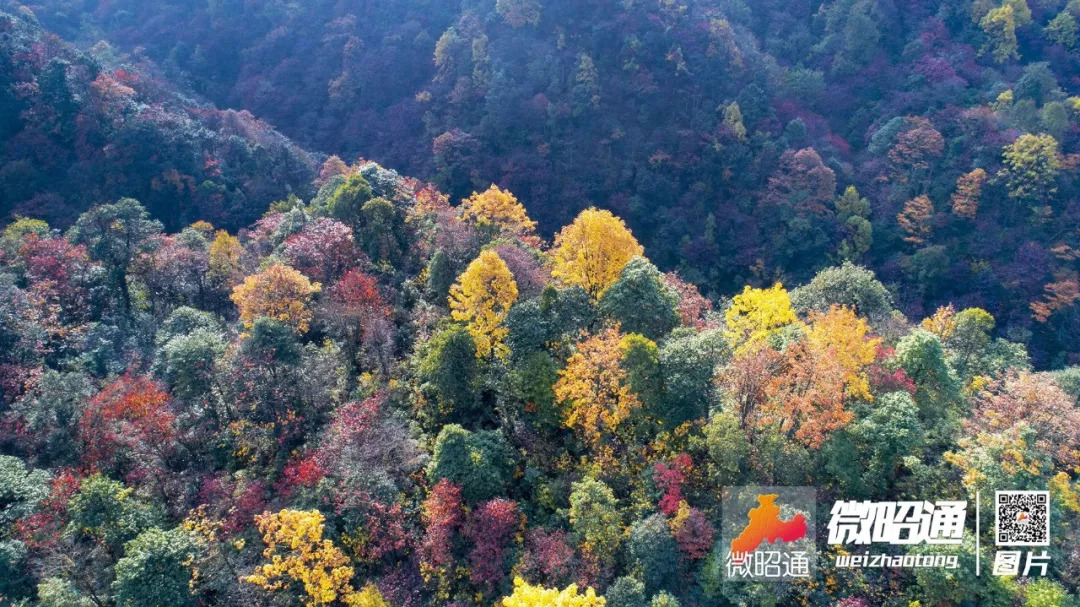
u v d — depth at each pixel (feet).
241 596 104.63
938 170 321.52
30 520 109.09
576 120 351.46
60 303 178.29
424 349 147.33
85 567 108.78
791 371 118.83
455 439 115.34
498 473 116.47
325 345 158.71
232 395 140.15
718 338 126.31
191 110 337.31
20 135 267.59
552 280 169.48
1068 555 103.76
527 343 136.87
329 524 111.75
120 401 129.08
